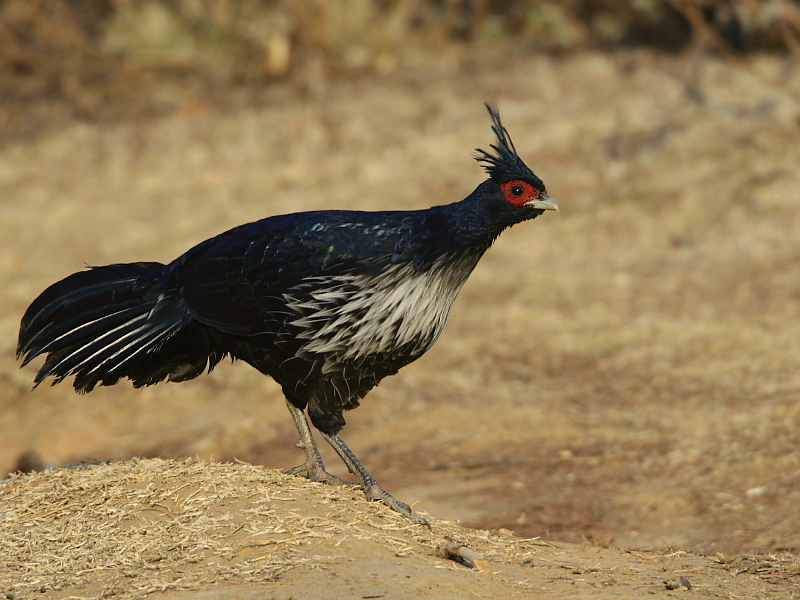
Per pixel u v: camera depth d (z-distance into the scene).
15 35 35.41
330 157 26.98
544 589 7.39
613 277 19.22
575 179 23.77
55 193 26.84
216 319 8.83
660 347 16.02
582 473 11.79
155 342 8.91
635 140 24.92
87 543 7.85
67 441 14.62
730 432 12.31
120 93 34.03
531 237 21.75
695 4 29.36
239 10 34.84
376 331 8.53
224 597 6.75
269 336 8.73
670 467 11.60
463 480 11.97
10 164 29.22
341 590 6.82
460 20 36.19
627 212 21.98
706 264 19.34
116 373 9.16
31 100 33.97
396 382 15.69
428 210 8.80
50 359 8.90
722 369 14.80
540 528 10.15
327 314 8.48
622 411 13.84
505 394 15.01
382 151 26.95
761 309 17.11
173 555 7.57
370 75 33.09
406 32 35.50
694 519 10.07
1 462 14.25
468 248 8.79
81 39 35.31
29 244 23.14
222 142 28.97
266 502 8.27
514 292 18.97
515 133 26.53
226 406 15.33
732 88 26.91
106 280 9.16
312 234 8.61
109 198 26.16
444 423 14.09
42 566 7.55
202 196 25.55
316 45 33.66
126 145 29.78
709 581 7.93
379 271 8.49
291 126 29.36
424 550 7.86
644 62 30.80
